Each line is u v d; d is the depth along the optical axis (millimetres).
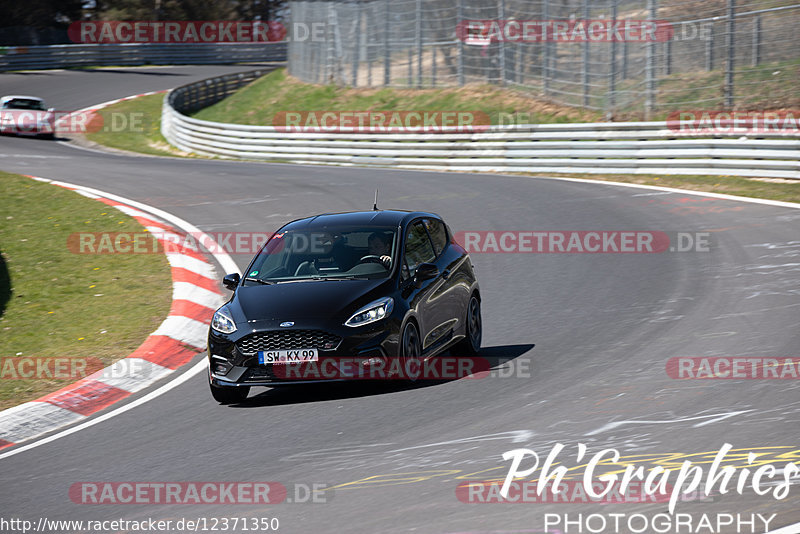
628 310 38156
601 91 110312
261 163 108125
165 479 23328
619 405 26000
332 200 73312
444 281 33094
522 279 46125
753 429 23047
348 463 23109
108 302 46219
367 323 29094
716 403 25406
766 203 61625
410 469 22203
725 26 106375
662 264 46500
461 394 28531
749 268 43875
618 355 31594
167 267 52469
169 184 85312
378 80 139500
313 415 27844
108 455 26016
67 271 52500
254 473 23078
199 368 35656
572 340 34344
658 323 35531
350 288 30359
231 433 26844
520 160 89750
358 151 104375
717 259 46562
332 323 28891
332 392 30562
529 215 62750
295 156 110562
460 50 127500
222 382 29516
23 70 198625
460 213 65000
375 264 31734
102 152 125750
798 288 39031
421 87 132375
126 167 99250
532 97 116375
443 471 21875
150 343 38250
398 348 29484
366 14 140625
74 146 130250
